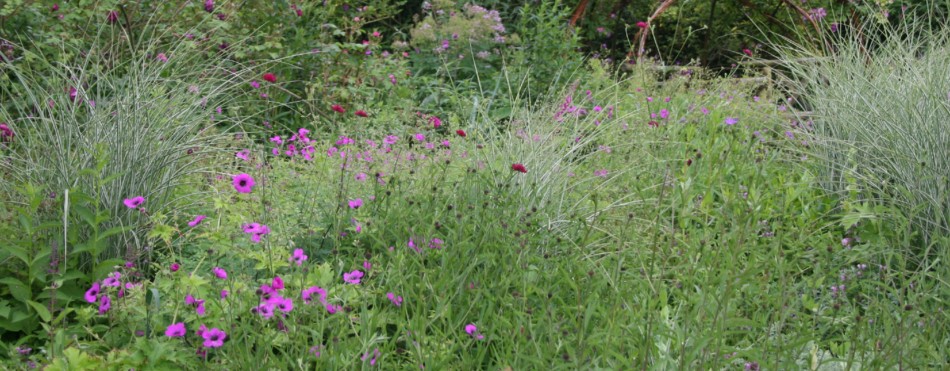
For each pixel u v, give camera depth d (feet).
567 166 14.97
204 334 8.84
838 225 14.78
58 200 11.29
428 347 9.49
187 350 9.34
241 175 11.21
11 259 11.03
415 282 11.03
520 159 14.88
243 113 20.62
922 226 13.48
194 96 14.14
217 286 10.53
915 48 17.15
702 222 12.95
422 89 25.30
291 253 11.48
